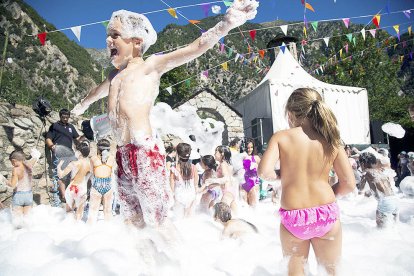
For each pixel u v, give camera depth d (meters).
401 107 26.08
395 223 3.95
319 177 2.05
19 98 9.80
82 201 5.66
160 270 2.16
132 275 2.35
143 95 2.24
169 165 5.33
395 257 2.69
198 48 2.24
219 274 2.30
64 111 7.87
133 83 2.26
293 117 2.18
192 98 14.74
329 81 28.97
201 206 5.63
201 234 3.81
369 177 4.11
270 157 2.11
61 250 3.05
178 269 2.20
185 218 5.14
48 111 8.27
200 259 2.61
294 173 2.07
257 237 3.31
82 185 5.71
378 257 2.69
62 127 7.83
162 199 2.19
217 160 6.00
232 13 2.11
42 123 8.46
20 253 2.87
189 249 2.57
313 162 2.05
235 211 5.55
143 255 2.20
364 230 4.04
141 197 2.15
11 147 7.69
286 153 2.11
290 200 2.05
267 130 14.64
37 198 7.78
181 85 28.17
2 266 2.61
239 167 6.47
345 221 4.86
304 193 2.03
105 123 8.62
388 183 4.04
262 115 15.10
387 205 3.94
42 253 2.92
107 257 2.60
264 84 14.94
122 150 2.24
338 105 15.27
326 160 2.06
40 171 8.00
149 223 2.18
